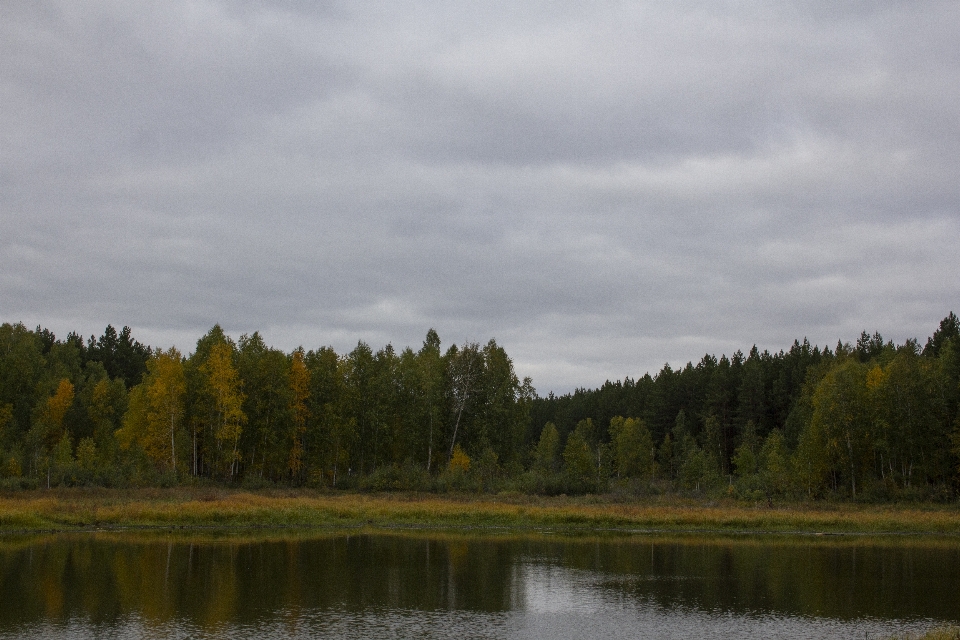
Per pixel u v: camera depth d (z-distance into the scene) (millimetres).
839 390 81375
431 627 23906
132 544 41562
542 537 50969
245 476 77812
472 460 87000
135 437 81375
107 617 24172
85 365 140250
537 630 24078
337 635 22406
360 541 46188
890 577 35500
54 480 65875
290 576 32656
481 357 97875
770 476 79062
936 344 132750
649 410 139250
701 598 29984
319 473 80875
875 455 82688
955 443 75812
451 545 45375
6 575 31312
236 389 80625
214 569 34000
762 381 131250
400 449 90250
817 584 33500
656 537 52188
